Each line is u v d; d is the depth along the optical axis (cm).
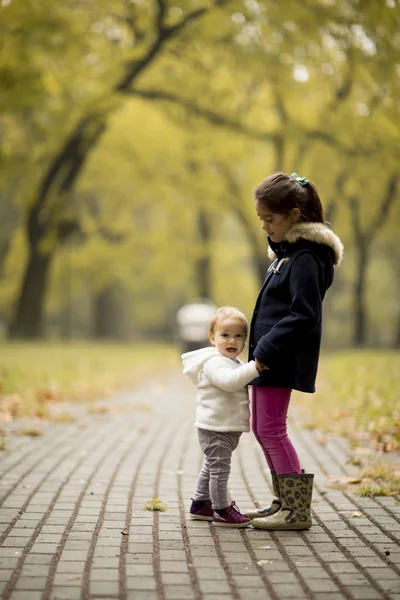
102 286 3791
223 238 4362
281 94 2312
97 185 3219
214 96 2403
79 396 1170
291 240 438
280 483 447
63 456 682
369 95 1900
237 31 1980
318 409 1011
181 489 557
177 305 5194
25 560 380
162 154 3002
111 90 2194
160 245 3509
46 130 2428
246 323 466
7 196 3328
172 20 2100
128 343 3350
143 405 1105
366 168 2236
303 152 2723
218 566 374
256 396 452
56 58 2045
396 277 4738
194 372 457
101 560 382
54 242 2566
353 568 373
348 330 5131
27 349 2102
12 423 875
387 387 1159
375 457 681
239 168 3072
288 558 390
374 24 1431
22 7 1656
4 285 3588
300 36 1870
